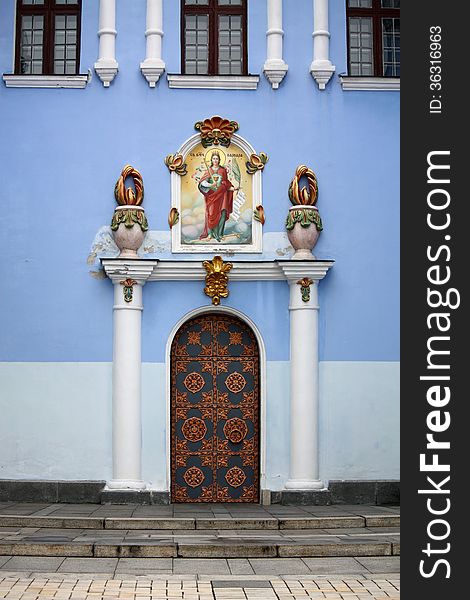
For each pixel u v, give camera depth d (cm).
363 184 1948
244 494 1919
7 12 1953
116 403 1880
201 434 1925
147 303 1912
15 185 1917
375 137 1956
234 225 1931
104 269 1886
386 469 1906
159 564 1376
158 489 1880
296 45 1966
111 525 1614
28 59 1966
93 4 1955
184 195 1933
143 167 1928
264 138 1945
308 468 1883
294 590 1221
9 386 1889
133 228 1891
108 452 1883
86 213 1917
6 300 1902
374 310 1931
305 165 1945
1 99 1930
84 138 1930
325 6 1969
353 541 1481
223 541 1479
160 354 1903
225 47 1980
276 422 1906
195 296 1919
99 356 1895
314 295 1911
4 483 1867
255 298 1923
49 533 1551
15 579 1267
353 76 1945
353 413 1911
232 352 1939
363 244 1939
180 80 1933
